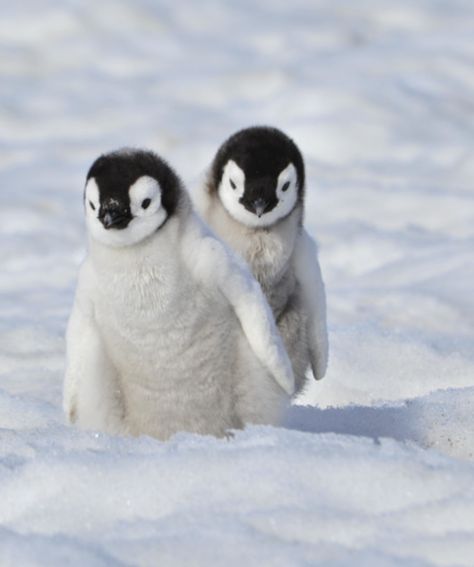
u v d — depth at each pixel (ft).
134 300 33.47
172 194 33.53
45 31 124.06
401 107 98.37
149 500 27.43
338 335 47.85
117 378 35.01
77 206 81.25
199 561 24.61
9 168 91.71
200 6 132.05
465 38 118.93
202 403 34.76
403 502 26.84
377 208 77.61
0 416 39.09
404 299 58.39
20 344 51.26
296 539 25.57
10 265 69.46
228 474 27.76
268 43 123.95
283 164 41.81
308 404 43.42
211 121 100.89
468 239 70.23
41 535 25.91
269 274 41.65
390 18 131.13
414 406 37.27
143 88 111.75
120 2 129.08
